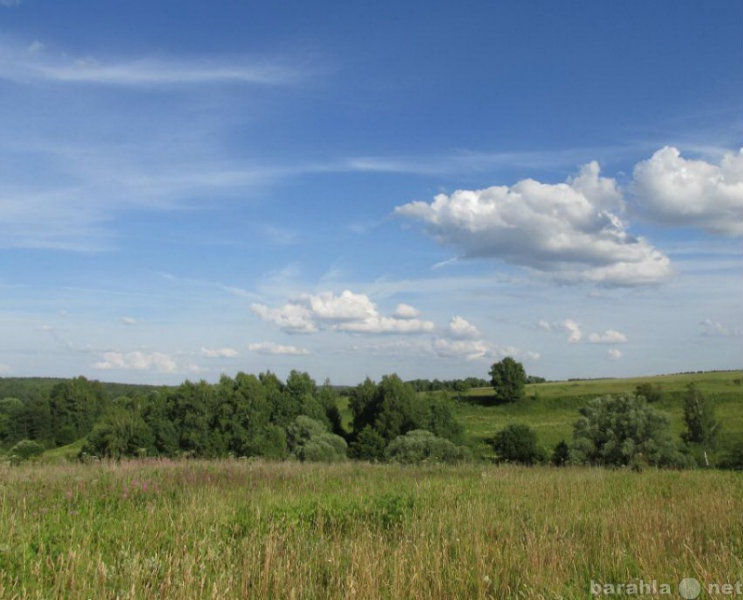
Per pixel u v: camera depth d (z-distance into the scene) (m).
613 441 31.70
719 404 70.38
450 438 50.97
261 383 53.22
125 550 6.86
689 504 11.00
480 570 6.13
